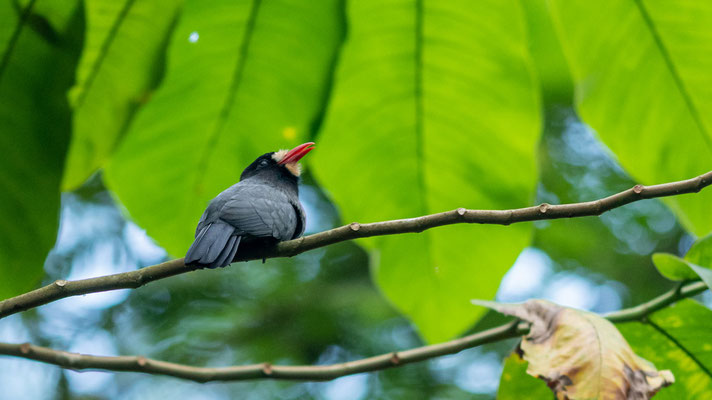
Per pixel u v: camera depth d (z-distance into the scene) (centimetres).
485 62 786
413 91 809
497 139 809
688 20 730
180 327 1734
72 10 667
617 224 1925
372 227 678
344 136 826
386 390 1702
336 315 1794
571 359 638
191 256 744
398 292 841
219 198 874
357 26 788
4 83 669
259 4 777
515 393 746
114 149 754
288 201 940
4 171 680
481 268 832
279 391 1688
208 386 1695
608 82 768
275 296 1811
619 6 738
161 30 731
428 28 783
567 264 1909
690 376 774
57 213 694
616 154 785
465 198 827
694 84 752
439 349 774
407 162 828
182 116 809
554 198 1833
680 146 773
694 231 794
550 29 874
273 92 807
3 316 667
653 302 748
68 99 679
